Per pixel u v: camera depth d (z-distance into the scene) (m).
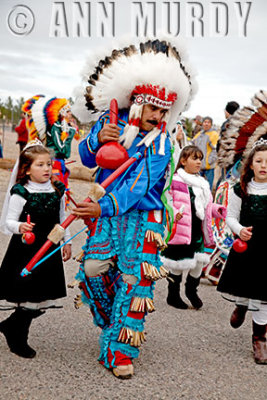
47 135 5.69
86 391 2.68
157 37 3.00
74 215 2.71
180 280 4.37
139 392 2.71
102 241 2.90
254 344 3.33
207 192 4.48
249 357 3.35
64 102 5.62
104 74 3.04
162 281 5.23
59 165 5.82
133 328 2.88
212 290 5.06
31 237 2.87
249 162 3.44
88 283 2.94
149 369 3.03
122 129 3.02
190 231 4.24
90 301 3.00
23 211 3.06
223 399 2.71
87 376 2.85
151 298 2.96
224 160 3.80
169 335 3.67
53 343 3.31
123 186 2.81
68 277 4.97
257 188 3.43
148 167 2.87
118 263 2.91
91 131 3.18
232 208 3.50
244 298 3.49
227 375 3.03
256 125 3.60
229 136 3.72
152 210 2.97
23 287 2.97
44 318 3.77
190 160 4.46
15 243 3.06
